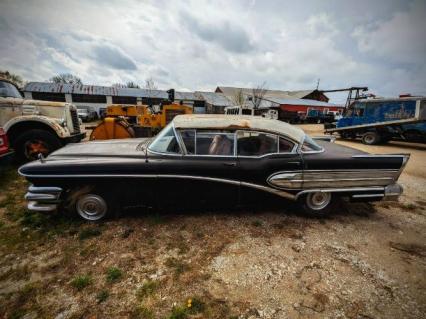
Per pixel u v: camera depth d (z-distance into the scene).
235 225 3.05
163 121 10.79
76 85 32.94
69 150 3.34
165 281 2.09
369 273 2.26
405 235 2.96
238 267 2.29
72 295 1.91
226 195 3.04
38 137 5.29
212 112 36.19
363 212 3.55
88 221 3.02
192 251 2.51
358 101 12.09
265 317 1.76
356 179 3.09
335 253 2.55
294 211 3.47
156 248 2.54
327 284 2.11
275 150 3.04
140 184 2.91
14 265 2.24
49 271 2.18
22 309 1.78
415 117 10.15
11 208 3.36
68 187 2.91
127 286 2.02
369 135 11.73
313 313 1.81
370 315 1.80
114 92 33.31
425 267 2.37
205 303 1.87
